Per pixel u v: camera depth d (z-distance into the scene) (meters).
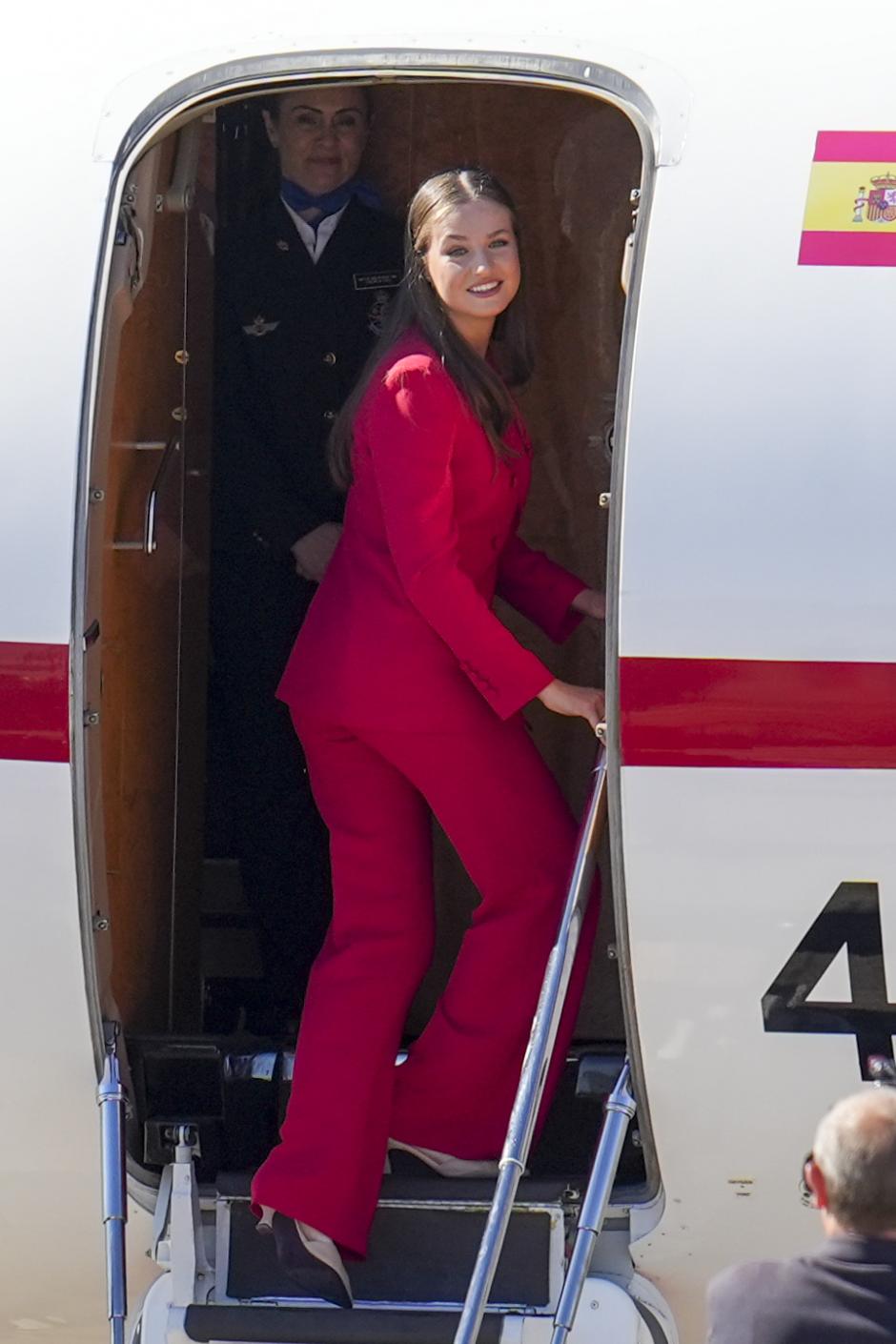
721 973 11.05
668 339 11.09
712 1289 9.74
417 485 11.34
